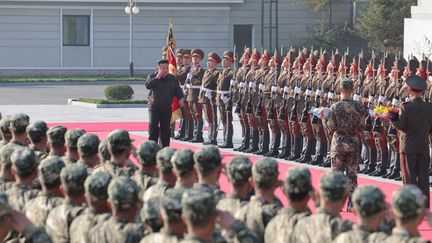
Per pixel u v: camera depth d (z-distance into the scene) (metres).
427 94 32.81
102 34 101.38
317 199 14.26
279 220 14.13
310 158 36.62
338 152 26.38
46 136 20.52
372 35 99.38
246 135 40.09
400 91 32.69
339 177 13.88
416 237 12.56
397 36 99.56
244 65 39.75
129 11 95.50
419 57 51.91
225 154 39.31
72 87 84.75
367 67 34.22
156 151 17.28
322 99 35.47
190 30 102.88
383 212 13.02
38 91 78.88
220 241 12.09
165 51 43.47
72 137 19.09
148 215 12.93
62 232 14.45
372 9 99.12
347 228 13.49
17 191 15.69
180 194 12.42
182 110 43.16
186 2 101.31
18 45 100.12
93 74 101.56
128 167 17.84
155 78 36.38
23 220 13.24
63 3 99.69
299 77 36.59
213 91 41.59
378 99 33.22
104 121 53.44
